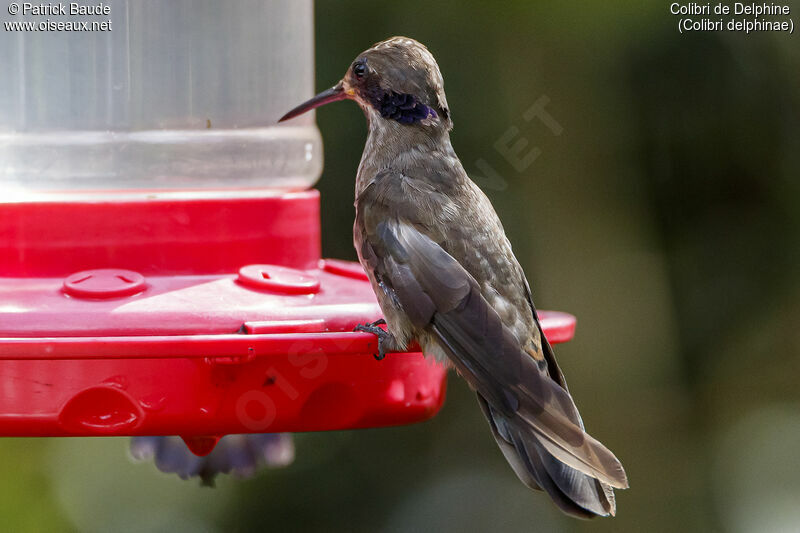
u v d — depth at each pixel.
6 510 13.26
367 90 8.62
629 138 13.69
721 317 14.06
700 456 14.05
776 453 13.92
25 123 8.59
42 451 13.48
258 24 9.17
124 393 7.02
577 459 6.80
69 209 7.85
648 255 13.90
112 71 8.66
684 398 14.09
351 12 13.06
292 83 9.45
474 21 13.21
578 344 14.01
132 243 7.92
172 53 8.78
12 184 8.60
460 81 13.20
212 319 7.05
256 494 13.67
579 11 13.20
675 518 14.00
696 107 13.66
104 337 6.49
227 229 8.14
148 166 8.72
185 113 8.82
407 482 13.93
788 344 14.01
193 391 7.08
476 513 13.86
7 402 7.00
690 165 13.84
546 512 14.12
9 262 7.82
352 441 13.90
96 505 13.45
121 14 8.67
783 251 13.91
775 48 13.56
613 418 14.04
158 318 6.98
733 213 13.95
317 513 13.73
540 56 13.34
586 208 13.78
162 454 9.20
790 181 13.78
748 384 14.09
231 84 8.99
